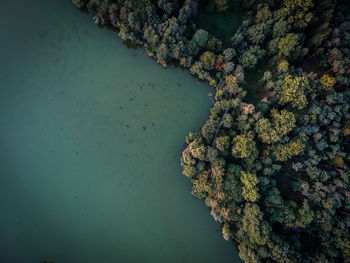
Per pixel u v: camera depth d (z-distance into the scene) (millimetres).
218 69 56688
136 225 57281
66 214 58344
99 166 58312
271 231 50312
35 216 58750
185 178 57219
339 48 55594
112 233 57375
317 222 53156
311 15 52750
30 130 59875
